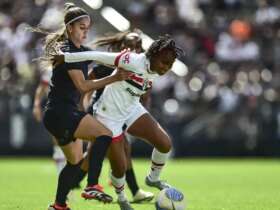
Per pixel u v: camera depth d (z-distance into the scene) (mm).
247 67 76438
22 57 77688
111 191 37219
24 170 56625
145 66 25797
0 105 71438
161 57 25469
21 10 84188
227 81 74688
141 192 31672
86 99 30516
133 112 28281
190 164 65500
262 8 83375
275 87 74125
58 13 78750
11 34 79812
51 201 31828
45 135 71562
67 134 24578
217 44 81000
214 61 79375
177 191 24859
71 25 25109
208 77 74938
